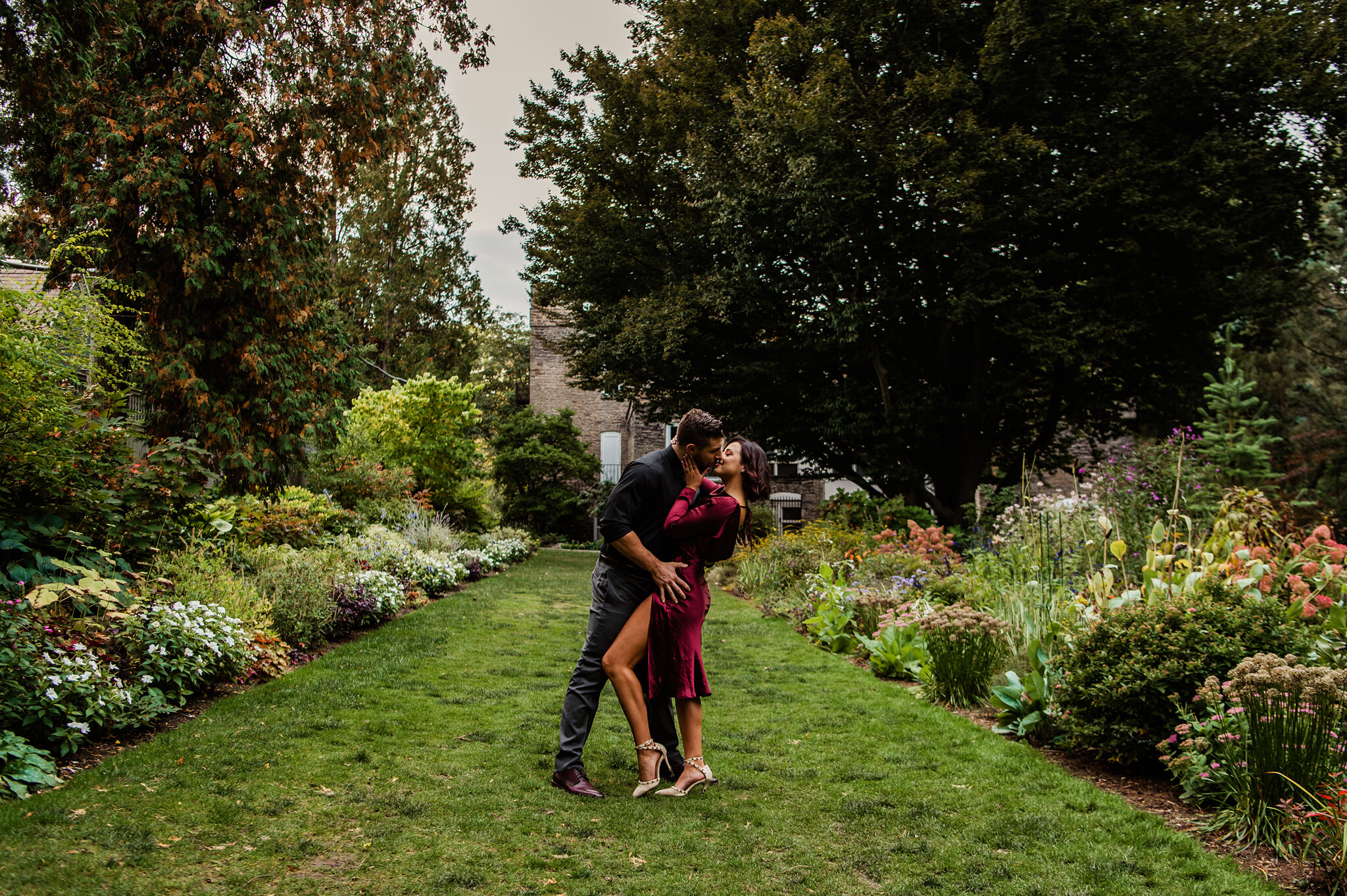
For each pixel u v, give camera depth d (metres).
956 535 13.12
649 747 3.53
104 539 5.27
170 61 11.30
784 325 15.01
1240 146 12.45
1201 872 2.76
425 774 3.60
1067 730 4.21
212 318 11.33
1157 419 15.78
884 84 14.30
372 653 6.39
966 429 15.44
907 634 6.37
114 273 10.55
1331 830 2.73
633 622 3.59
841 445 16.17
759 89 14.22
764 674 6.21
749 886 2.65
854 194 13.26
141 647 4.38
